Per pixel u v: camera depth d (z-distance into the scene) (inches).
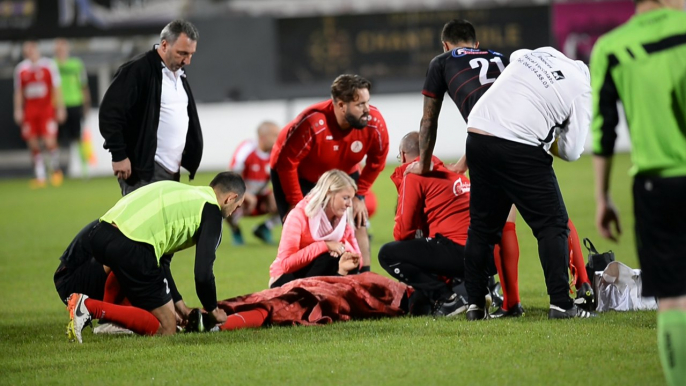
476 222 723.4
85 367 612.4
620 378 531.8
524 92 690.2
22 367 621.9
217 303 755.4
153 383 559.5
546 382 529.7
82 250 752.3
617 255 1124.5
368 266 956.0
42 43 3339.1
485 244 725.3
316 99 3294.8
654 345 612.1
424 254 784.9
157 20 3324.3
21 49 3326.8
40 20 3326.8
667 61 483.8
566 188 2020.2
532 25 3196.4
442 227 795.4
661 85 484.1
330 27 3272.6
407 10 3240.7
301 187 970.7
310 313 754.2
